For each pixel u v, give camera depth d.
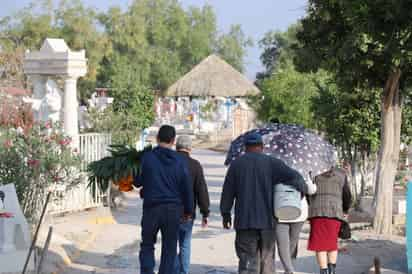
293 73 30.86
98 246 15.15
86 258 13.84
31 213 14.49
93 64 65.38
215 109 63.06
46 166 15.23
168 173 10.19
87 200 19.30
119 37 84.38
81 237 15.66
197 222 18.30
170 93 64.50
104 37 66.88
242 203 10.36
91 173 11.56
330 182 11.61
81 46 64.44
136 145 24.59
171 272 10.23
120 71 73.31
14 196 11.41
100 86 75.88
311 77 29.83
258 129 12.26
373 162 20.64
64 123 19.44
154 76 97.44
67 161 15.75
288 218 10.62
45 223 16.38
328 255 11.72
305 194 11.49
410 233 12.18
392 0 13.84
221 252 14.55
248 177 10.40
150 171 10.21
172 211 10.14
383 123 16.88
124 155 11.23
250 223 10.27
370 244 15.02
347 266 13.07
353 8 14.34
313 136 11.90
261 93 33.88
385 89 16.70
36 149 15.05
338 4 15.47
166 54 99.88
